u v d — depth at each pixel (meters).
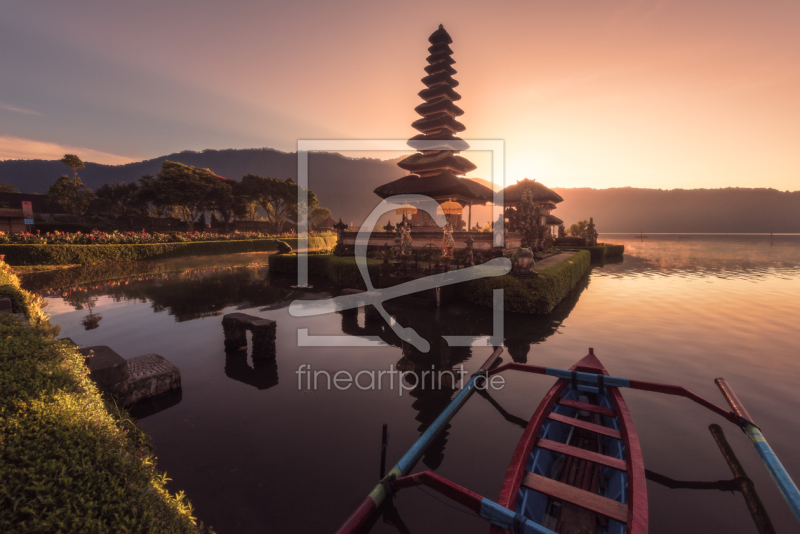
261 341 10.36
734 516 4.75
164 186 63.19
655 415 7.30
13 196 68.94
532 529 3.43
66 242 34.94
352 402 7.97
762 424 6.96
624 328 13.74
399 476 4.93
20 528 1.99
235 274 29.31
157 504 2.63
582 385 7.41
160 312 16.31
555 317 15.40
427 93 35.50
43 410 3.00
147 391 8.00
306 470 5.64
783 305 17.78
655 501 5.04
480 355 10.92
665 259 44.38
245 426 6.95
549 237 37.88
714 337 12.60
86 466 2.49
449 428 6.86
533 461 5.13
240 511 4.79
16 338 4.95
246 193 73.94
